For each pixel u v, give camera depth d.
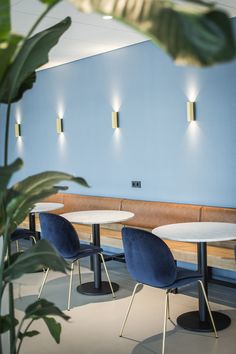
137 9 1.08
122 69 6.07
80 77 6.79
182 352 3.27
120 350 3.37
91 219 4.65
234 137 4.82
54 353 3.37
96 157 6.66
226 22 1.00
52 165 7.59
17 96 2.00
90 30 5.07
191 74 5.18
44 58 1.85
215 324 3.71
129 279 5.25
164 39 1.04
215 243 4.73
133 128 6.00
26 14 4.39
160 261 3.23
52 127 7.50
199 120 5.16
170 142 5.53
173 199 5.56
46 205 6.15
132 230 3.30
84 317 4.09
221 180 5.00
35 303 1.97
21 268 1.84
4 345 2.74
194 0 1.11
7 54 1.71
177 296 4.57
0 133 8.95
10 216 1.86
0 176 1.58
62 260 1.82
